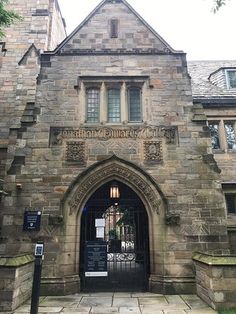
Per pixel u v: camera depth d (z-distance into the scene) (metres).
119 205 10.93
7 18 9.47
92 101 10.76
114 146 10.00
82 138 10.05
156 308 7.24
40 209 9.30
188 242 9.07
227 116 12.57
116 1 11.93
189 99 10.54
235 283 7.07
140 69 10.94
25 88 12.11
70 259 9.04
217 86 13.98
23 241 8.98
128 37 11.39
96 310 7.11
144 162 9.84
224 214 9.32
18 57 14.38
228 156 12.16
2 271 7.09
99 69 10.91
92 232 11.48
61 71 10.82
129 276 11.17
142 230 11.27
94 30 11.45
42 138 9.98
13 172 9.58
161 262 8.98
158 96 10.59
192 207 9.38
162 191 9.48
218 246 9.05
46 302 7.83
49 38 15.64
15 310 7.02
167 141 10.04
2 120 13.02
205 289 7.74
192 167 9.77
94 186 9.70
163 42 11.32
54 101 10.45
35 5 15.65
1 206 10.05
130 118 10.58
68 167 9.73
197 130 10.16
